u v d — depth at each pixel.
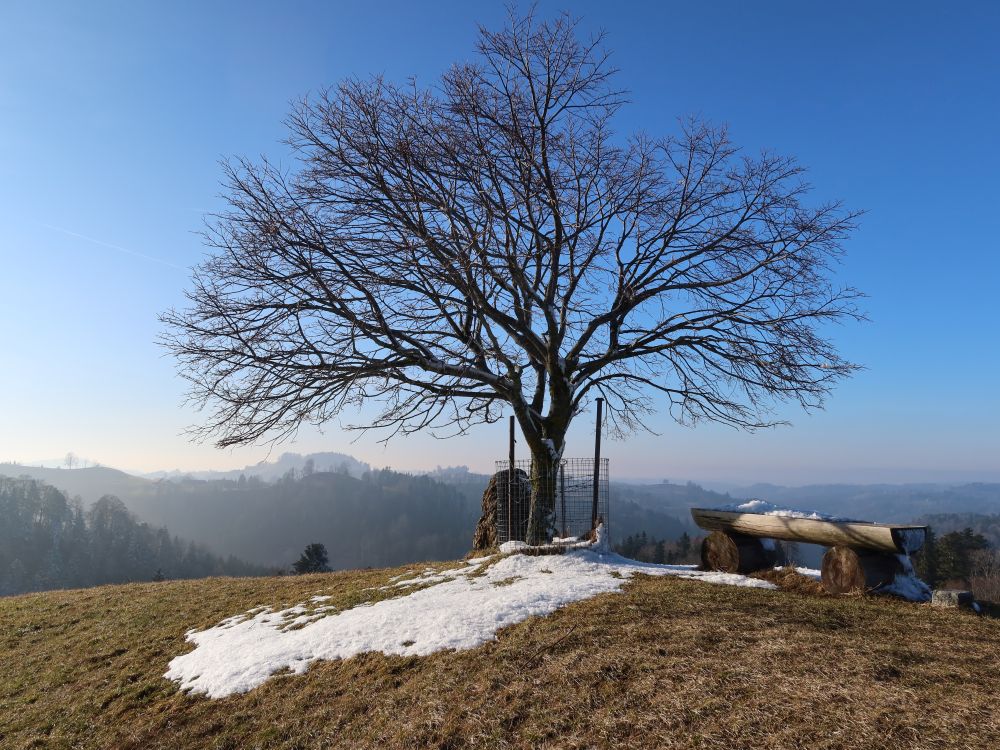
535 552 12.48
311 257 12.41
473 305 13.11
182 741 7.20
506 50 12.61
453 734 5.96
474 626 8.43
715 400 14.77
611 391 16.30
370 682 7.50
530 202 12.95
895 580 9.16
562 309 13.60
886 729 4.61
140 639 11.76
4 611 15.62
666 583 10.06
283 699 7.65
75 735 8.05
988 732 4.42
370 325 12.10
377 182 12.86
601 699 5.97
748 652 6.48
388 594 11.69
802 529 10.02
